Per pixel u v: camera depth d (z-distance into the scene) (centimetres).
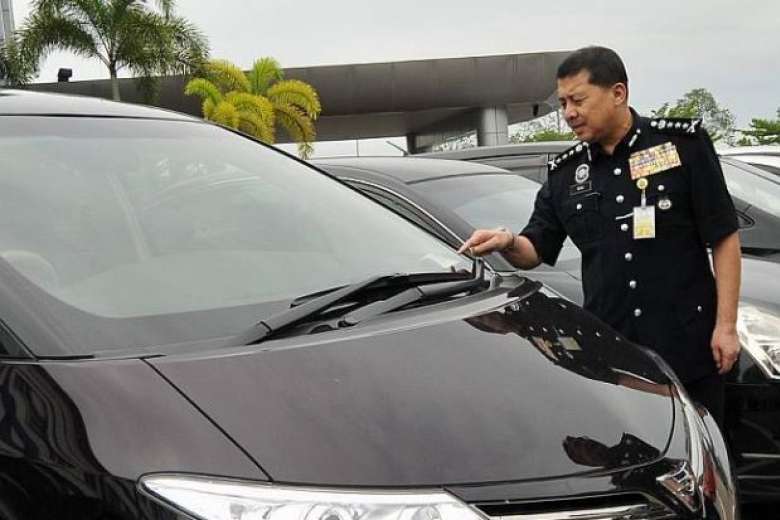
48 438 187
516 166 599
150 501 172
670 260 333
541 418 208
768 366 366
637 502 198
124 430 183
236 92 3008
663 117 335
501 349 233
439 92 4094
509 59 4053
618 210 336
